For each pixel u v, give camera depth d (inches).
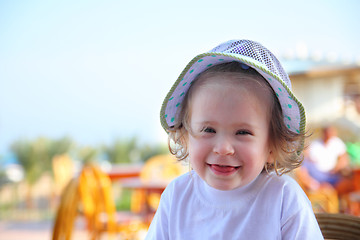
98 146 354.9
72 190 91.0
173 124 51.5
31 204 295.6
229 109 42.2
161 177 185.2
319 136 205.5
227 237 47.7
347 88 307.1
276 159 46.3
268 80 43.8
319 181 189.3
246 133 42.7
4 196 299.0
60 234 89.4
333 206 181.3
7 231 218.4
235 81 42.9
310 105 307.7
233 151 42.4
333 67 296.5
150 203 149.3
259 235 46.6
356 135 295.7
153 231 53.2
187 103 47.9
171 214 51.8
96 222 123.0
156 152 356.5
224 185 43.3
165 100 49.1
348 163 209.3
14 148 315.0
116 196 262.4
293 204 46.5
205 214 49.7
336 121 301.6
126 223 133.3
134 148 357.1
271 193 47.6
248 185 48.3
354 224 52.4
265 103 43.8
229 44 47.5
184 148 51.9
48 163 310.8
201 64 45.8
